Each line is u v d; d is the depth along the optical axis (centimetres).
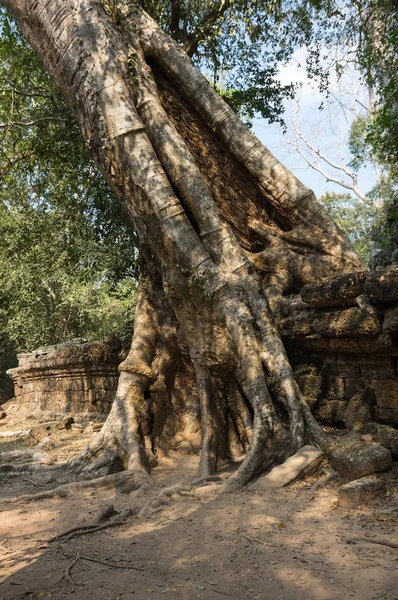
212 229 658
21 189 1273
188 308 649
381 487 437
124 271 1078
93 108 673
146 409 704
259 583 303
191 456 691
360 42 977
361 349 582
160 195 645
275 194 768
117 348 1162
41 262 1267
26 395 1642
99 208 1116
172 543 375
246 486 516
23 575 335
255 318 630
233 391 653
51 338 1911
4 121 1112
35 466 714
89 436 1050
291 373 594
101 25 695
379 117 841
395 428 559
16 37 1052
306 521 394
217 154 800
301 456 515
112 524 431
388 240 982
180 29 1103
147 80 718
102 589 309
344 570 310
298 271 737
